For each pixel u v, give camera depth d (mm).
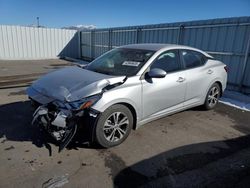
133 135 3715
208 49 7945
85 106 2885
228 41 7281
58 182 2514
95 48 15844
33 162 2859
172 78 3906
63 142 2932
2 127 3816
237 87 7242
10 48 15273
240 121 4605
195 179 2670
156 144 3459
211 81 4793
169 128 4074
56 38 17047
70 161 2916
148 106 3613
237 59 7129
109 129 3180
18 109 4738
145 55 3828
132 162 2959
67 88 3139
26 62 14273
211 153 3266
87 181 2553
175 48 4188
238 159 3131
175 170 2828
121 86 3240
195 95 4512
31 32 15875
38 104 3342
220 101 5988
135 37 11438
